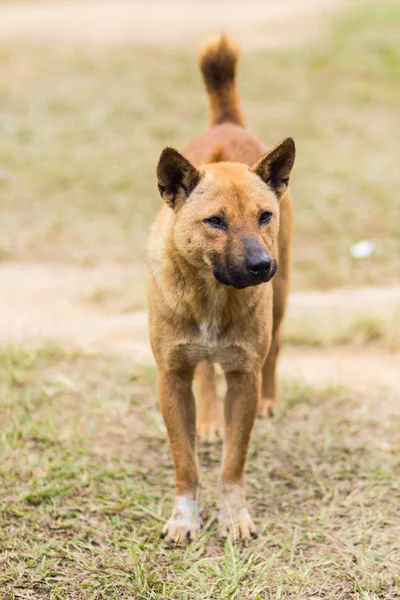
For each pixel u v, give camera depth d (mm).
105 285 14195
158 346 8023
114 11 39719
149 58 29000
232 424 8211
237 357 8008
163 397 8078
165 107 24031
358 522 8141
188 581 7262
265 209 7707
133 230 16781
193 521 8039
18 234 16656
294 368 11547
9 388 10641
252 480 8883
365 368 11648
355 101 25109
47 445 9375
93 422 9953
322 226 16781
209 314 7824
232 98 10516
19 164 19984
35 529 7949
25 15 38594
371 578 7262
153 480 8859
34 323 12852
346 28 32375
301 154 20422
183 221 7668
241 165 8109
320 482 8844
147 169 19688
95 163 20000
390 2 37188
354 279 14617
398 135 22328
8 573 7258
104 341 12109
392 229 16516
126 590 7148
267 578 7332
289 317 12812
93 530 7918
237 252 7309
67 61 28438
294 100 24984
